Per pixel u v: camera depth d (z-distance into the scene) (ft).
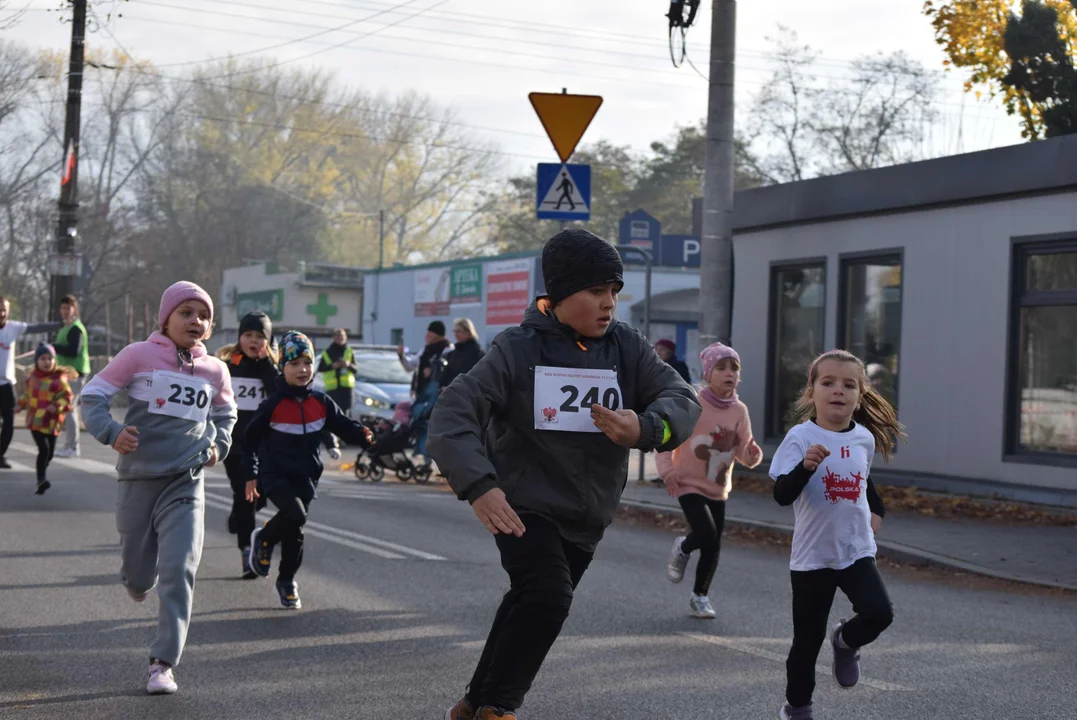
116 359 28.63
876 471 74.38
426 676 29.37
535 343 20.53
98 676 28.91
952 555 51.60
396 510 65.41
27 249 288.92
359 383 110.11
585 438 20.40
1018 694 28.78
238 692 27.68
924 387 72.02
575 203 63.87
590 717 26.17
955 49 94.43
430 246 349.82
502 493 19.39
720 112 70.79
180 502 28.68
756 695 28.09
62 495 64.64
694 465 37.68
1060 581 46.70
